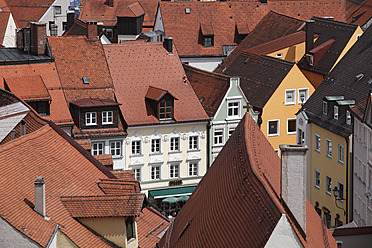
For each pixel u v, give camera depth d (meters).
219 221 43.00
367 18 190.38
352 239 64.06
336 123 101.50
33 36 114.62
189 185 118.62
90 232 53.00
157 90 116.25
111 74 117.56
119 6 183.25
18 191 51.56
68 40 117.69
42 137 60.09
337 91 106.88
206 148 119.06
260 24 151.25
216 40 162.25
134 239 54.78
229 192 44.09
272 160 50.62
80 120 111.19
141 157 115.44
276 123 124.69
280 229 37.00
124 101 115.50
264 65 130.75
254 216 39.22
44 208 50.88
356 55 109.38
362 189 91.75
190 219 50.22
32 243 48.06
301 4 170.38
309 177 108.44
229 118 119.81
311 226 44.34
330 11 172.00
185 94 119.31
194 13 163.88
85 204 53.34
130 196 53.53
